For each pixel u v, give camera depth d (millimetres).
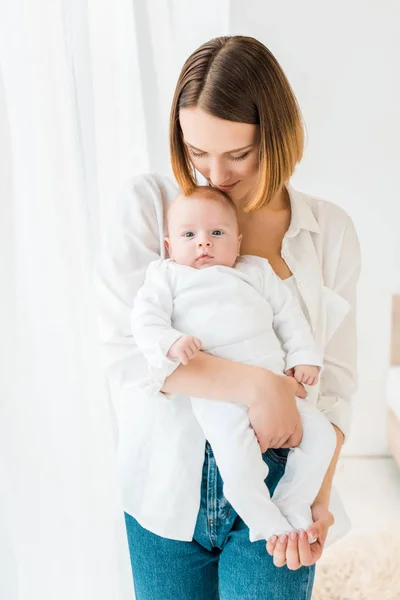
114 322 1356
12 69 1236
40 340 1305
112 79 1604
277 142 1275
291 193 1445
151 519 1331
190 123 1259
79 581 1398
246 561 1275
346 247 1488
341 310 1425
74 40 1384
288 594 1259
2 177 1203
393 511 3102
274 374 1274
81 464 1380
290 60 3195
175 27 1769
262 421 1244
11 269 1228
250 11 3100
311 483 1286
